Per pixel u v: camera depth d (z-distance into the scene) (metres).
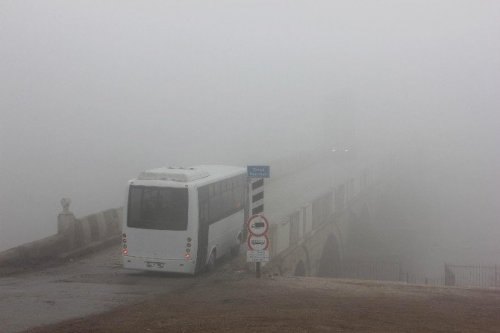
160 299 18.42
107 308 17.02
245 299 17.94
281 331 12.97
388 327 13.66
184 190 23.41
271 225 28.17
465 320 14.88
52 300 18.23
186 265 23.27
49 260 26.36
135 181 23.69
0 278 22.75
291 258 32.00
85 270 24.89
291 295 18.73
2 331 13.88
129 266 23.64
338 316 14.92
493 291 20.88
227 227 27.52
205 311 15.90
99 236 30.33
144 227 23.52
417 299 18.41
